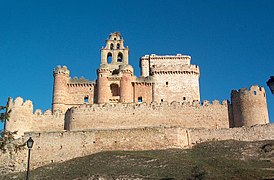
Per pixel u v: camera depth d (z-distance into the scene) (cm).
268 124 7588
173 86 10225
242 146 7050
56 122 8788
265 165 5975
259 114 8406
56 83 9956
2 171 7088
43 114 8869
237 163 6078
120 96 9725
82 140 7450
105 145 7394
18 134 8506
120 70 9969
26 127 8681
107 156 6681
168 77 10300
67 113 8719
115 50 10988
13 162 7225
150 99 10031
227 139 7644
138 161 6288
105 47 11025
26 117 8731
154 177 5506
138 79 10200
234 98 8719
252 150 6806
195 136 7700
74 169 6291
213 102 8706
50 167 6800
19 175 6588
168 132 7462
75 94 10025
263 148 6788
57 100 9806
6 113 3778
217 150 6981
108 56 11069
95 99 9981
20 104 8762
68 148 7425
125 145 7381
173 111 8538
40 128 8769
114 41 11162
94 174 5803
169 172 5653
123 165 6166
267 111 8575
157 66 10381
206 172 5444
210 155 6806
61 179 5844
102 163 6356
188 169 5728
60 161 7306
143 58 11506
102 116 8369
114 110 8425
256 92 8544
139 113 8425
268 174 5350
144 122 8369
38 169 6850
